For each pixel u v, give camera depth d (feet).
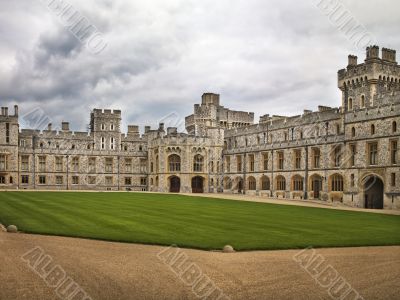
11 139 235.81
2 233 61.57
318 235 65.98
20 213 87.45
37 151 248.52
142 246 54.70
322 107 217.97
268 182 215.92
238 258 48.88
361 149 160.97
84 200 131.03
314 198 188.65
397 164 144.97
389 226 80.43
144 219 82.07
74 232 63.72
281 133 218.38
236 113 298.76
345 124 168.96
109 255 48.83
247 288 38.06
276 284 39.32
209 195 198.39
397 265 46.60
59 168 254.06
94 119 267.59
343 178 168.86
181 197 167.02
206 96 287.69
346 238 63.52
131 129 281.33
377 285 39.40
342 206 154.61
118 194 179.63
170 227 71.31
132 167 272.10
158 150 246.88
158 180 246.47
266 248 54.65
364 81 167.63
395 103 147.43
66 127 261.85
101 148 267.59
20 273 40.60
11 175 235.20
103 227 69.77
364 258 49.90
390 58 171.12
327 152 179.73
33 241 55.77
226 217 89.51
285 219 88.58
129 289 37.06
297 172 196.54
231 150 244.83
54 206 105.40
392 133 148.05
